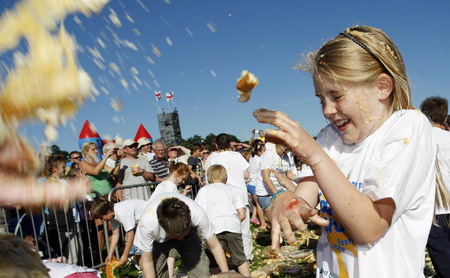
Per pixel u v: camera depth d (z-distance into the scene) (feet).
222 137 21.02
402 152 4.07
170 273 15.99
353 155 4.85
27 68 1.94
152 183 22.48
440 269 10.46
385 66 4.28
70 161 24.71
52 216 17.58
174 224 12.37
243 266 16.66
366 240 3.94
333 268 5.02
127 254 16.84
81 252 18.24
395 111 4.53
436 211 5.08
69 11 2.01
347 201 3.76
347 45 4.35
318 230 25.14
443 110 14.24
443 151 9.71
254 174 27.91
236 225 16.62
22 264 2.76
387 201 3.91
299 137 3.73
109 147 22.07
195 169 31.14
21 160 2.08
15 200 2.25
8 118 1.94
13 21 1.96
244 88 4.14
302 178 5.49
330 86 4.38
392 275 4.33
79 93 1.96
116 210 16.61
